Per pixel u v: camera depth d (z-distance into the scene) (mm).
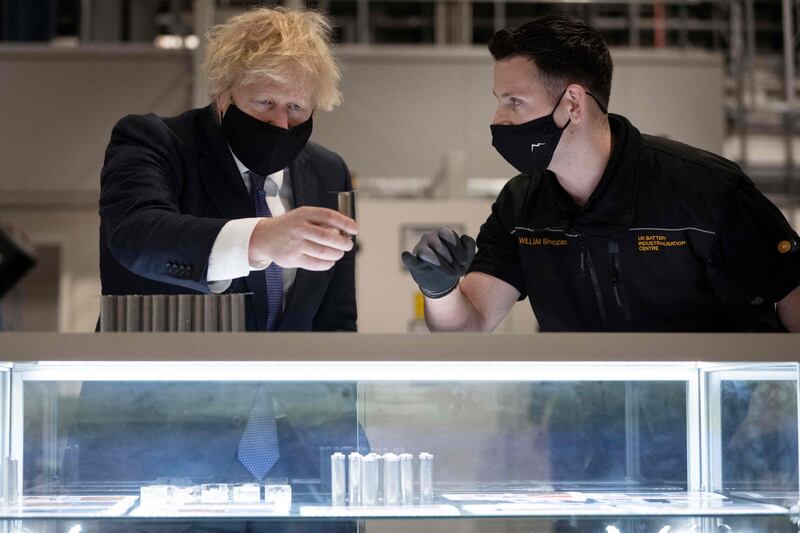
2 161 5570
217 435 1516
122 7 6547
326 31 1933
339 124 5941
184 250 1497
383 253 4992
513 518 1483
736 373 1544
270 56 1734
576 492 1568
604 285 1911
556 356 1437
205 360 1397
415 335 1418
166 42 6688
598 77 1826
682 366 1592
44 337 1390
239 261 1482
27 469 1496
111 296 1468
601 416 1580
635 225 1873
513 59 1796
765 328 1919
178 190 1847
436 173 5934
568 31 1797
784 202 6539
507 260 2059
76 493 1494
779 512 1485
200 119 1921
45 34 6270
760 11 7367
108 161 1801
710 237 1856
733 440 1553
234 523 1460
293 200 1970
